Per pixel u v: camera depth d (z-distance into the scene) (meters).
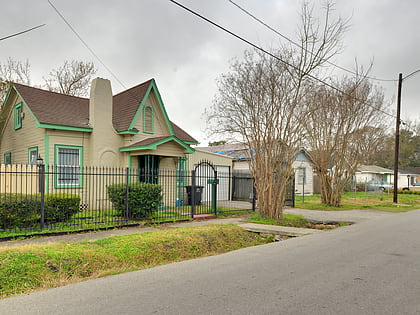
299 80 12.46
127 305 4.29
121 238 8.04
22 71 26.47
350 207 19.77
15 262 5.70
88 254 6.57
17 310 4.19
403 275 5.62
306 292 4.74
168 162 16.33
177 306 4.23
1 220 8.82
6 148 17.72
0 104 18.05
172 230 9.26
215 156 20.11
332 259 6.83
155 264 6.98
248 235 10.18
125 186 11.15
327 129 19.78
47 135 13.11
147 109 15.95
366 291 4.78
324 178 20.17
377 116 20.00
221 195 20.67
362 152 20.17
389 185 44.16
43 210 8.96
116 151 14.81
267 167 12.80
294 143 12.73
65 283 5.46
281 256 7.19
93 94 14.16
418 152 69.06
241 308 4.14
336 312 4.00
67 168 13.60
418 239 9.25
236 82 12.96
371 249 7.87
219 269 6.15
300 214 15.62
